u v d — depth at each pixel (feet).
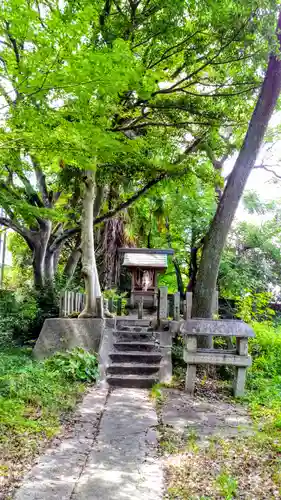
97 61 12.85
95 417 17.03
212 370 25.14
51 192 43.83
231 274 50.39
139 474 11.82
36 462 12.39
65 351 25.96
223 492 10.66
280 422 16.08
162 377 23.62
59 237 41.91
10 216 39.60
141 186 40.04
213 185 39.04
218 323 21.94
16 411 16.06
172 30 20.20
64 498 10.30
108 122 21.61
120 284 63.41
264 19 20.12
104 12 20.03
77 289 43.29
